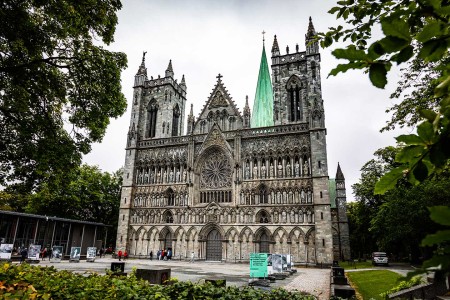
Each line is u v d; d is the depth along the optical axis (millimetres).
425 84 22484
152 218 71062
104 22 22328
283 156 64938
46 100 23016
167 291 11164
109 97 24719
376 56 2814
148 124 83625
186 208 68625
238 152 67938
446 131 2908
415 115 23594
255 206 63312
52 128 22812
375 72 2861
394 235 51906
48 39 20625
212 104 77562
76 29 21453
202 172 71562
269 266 36781
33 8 19938
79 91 23828
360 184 76688
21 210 90125
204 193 69875
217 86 78625
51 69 23375
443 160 2902
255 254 30297
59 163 23094
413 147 3156
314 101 65375
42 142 22141
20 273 12305
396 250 74375
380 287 27000
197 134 74625
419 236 51438
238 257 61000
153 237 69562
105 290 10953
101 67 23594
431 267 2430
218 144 71125
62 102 24062
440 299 13859
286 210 61062
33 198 78188
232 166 68000
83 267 42781
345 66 3006
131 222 72500
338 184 94625
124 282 11930
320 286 29828
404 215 49562
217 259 63406
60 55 22547
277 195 62719
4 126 21688
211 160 71562
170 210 70125
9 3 17672
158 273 19234
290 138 65938
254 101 91438
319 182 60062
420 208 46188
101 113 24859
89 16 21453
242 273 40375
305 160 63719
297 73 73688
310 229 58594
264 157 66312
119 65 25141
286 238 59375
